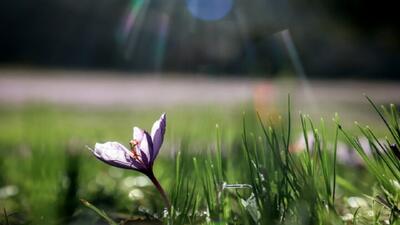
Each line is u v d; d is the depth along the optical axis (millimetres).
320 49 37500
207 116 6668
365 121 11883
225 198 2639
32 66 48844
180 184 2670
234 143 3645
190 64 42344
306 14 21172
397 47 20922
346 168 4086
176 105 17625
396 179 2586
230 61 40531
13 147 7086
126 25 45719
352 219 2654
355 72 39375
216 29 40531
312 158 2680
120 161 2346
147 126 11992
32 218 3402
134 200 3627
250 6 26234
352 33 20516
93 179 4816
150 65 43781
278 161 2473
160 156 6074
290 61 11594
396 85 33531
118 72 45281
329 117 13078
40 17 49031
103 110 17641
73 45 48906
